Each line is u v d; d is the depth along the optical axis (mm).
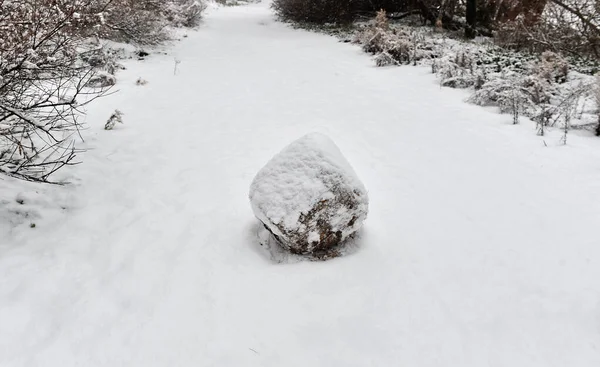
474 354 2672
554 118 6859
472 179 5023
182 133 6480
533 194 4625
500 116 7137
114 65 9188
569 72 8945
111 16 10070
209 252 3744
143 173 5191
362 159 5652
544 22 10805
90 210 4359
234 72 10281
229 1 26156
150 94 8234
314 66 10875
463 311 3023
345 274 3412
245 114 7410
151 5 12695
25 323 2945
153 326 2949
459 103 7891
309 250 3580
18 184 4602
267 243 3857
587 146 5805
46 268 3492
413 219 4238
